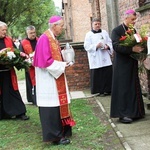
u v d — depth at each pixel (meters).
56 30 4.94
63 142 5.06
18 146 5.25
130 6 8.23
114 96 5.98
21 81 14.09
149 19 6.93
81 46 9.59
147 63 5.90
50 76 4.92
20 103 6.91
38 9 18.94
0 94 6.93
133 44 5.50
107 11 10.16
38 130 6.04
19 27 26.75
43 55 4.81
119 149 4.77
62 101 4.99
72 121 5.15
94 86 8.67
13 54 6.48
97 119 6.34
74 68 9.66
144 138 5.09
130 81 5.89
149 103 6.69
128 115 5.89
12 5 16.94
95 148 4.85
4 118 7.02
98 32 8.50
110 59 8.56
